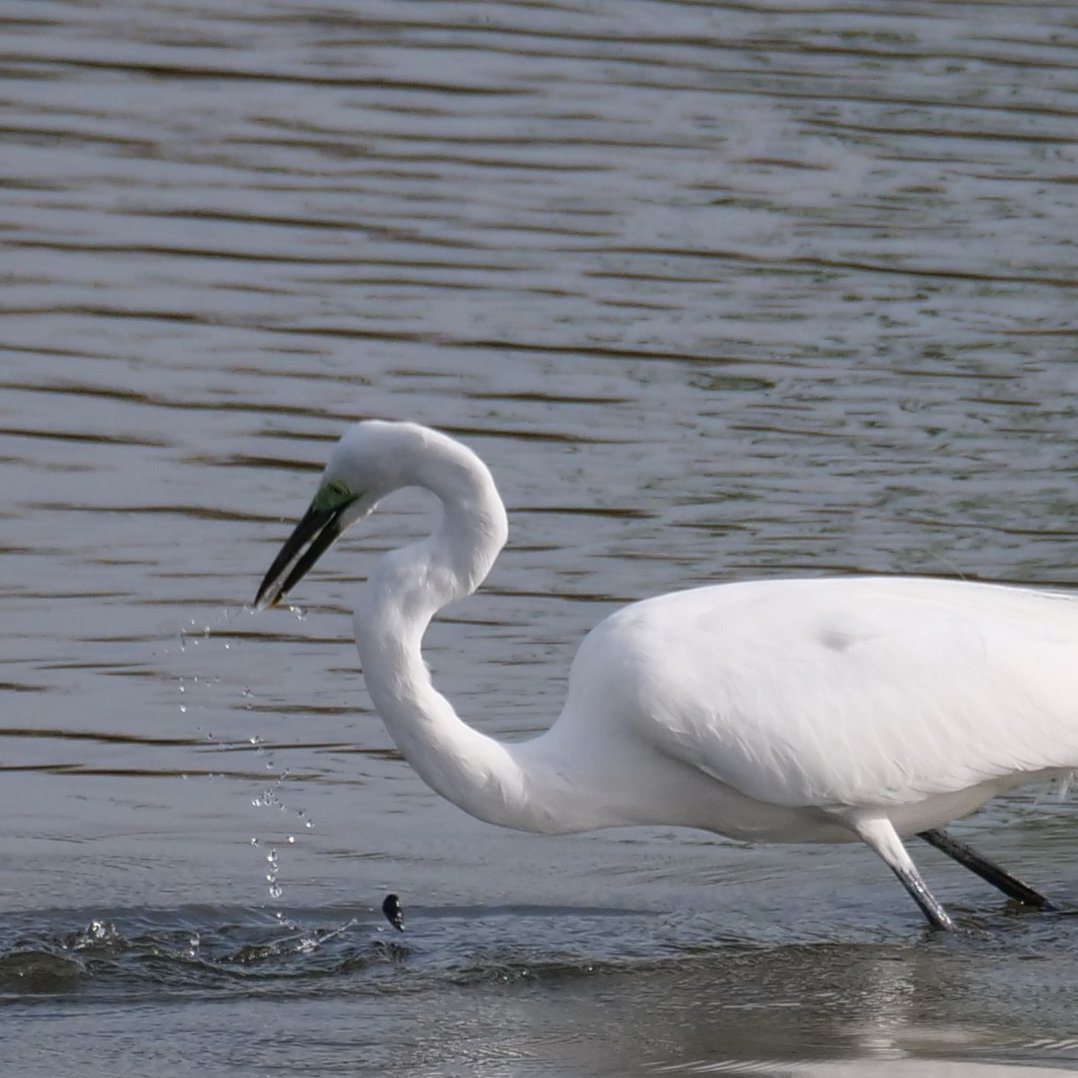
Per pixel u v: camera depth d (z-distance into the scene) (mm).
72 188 19719
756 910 9891
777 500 14891
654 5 24797
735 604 9953
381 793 11227
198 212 19391
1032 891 9977
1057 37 24500
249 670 12539
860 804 9711
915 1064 7762
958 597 10094
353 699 12266
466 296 18078
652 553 13992
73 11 23609
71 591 13383
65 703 12031
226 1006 8555
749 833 10141
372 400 16250
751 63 23312
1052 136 21828
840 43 24016
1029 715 9750
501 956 9172
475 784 9672
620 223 19578
